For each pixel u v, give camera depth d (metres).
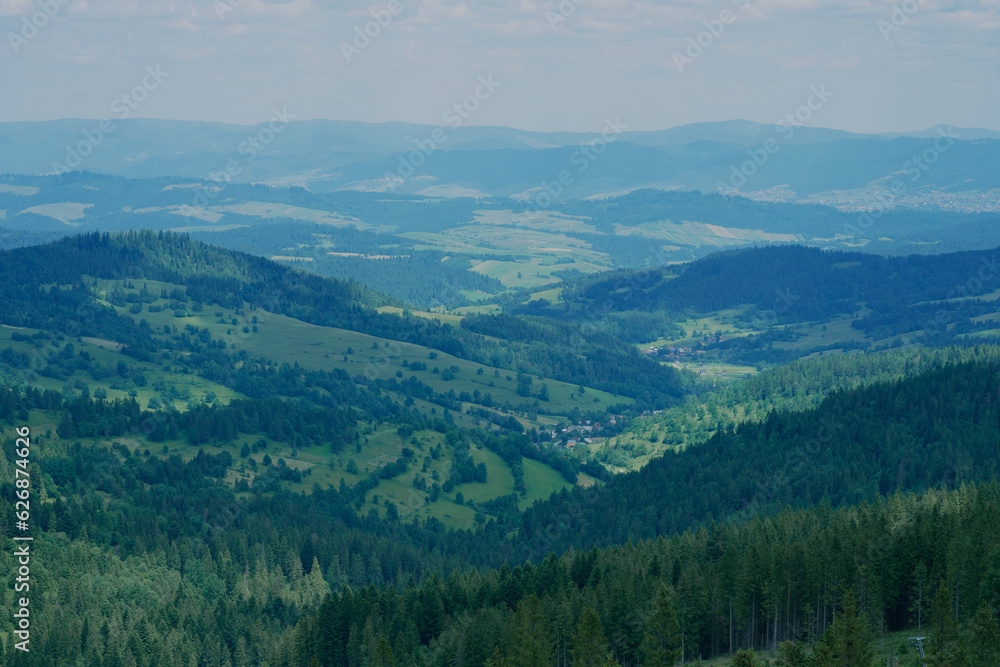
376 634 165.88
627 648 150.12
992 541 140.75
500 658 137.12
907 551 148.25
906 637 138.50
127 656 181.25
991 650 113.12
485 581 181.12
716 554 180.62
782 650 126.56
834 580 147.25
